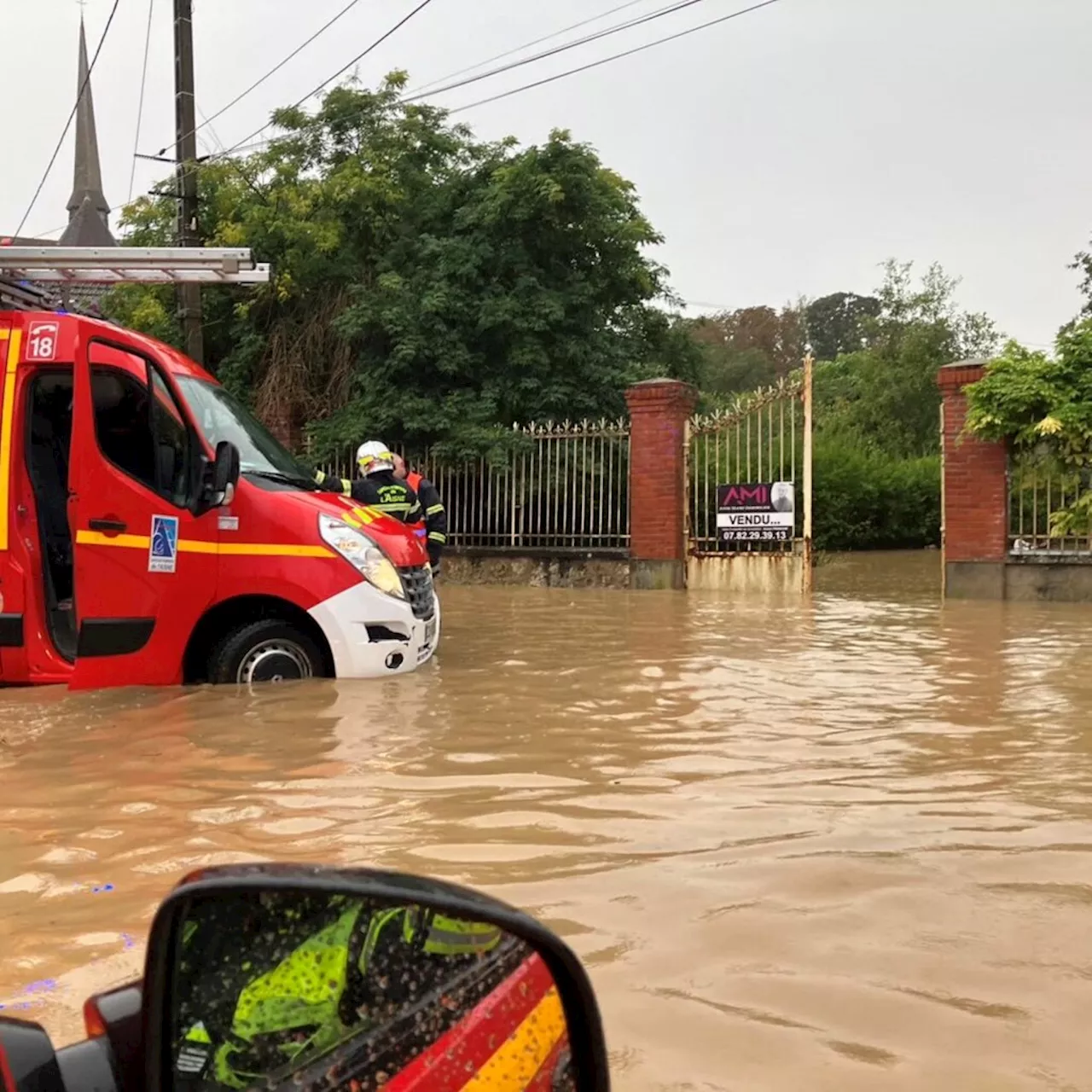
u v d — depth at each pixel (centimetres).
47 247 677
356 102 1959
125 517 637
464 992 124
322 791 436
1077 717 588
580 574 1559
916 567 2120
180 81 1617
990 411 1292
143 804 417
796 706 619
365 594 677
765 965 273
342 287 1889
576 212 1812
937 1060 226
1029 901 314
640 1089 214
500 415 1759
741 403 1488
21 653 654
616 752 502
